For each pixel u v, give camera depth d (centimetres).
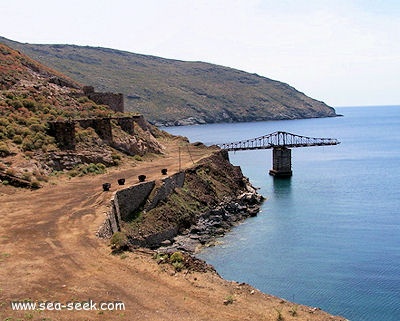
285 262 3881
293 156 13825
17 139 4969
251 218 5556
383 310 2955
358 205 6338
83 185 4366
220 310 1873
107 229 3136
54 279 2128
